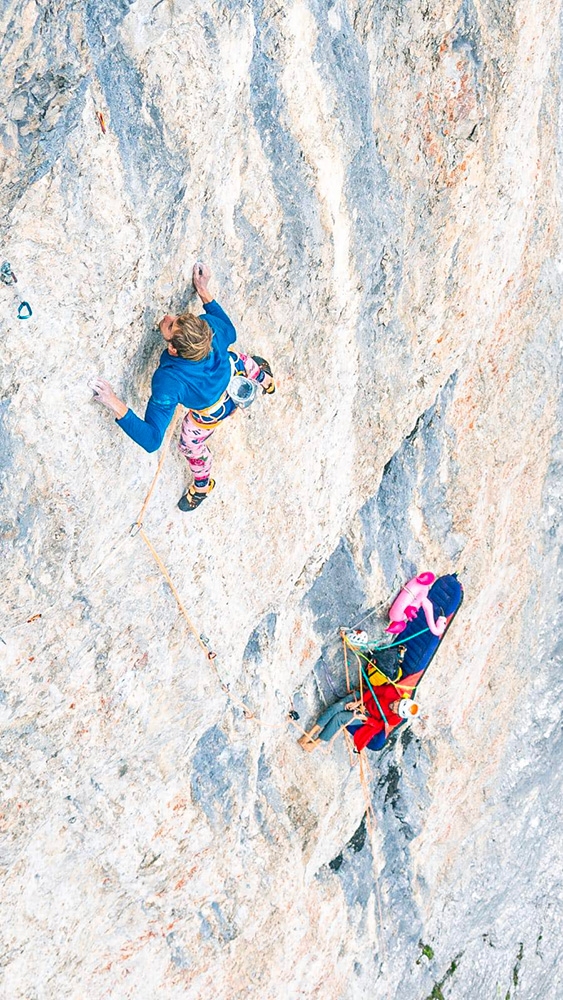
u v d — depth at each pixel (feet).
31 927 20.99
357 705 28.58
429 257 24.06
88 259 14.60
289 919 28.32
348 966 32.73
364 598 28.40
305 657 27.35
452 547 30.94
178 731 22.50
